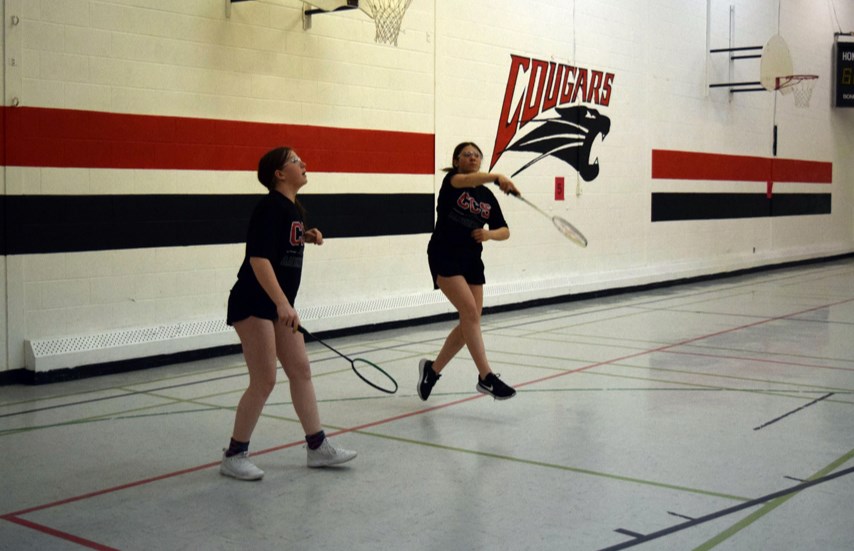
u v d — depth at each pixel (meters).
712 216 17.38
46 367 7.38
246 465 4.73
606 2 14.16
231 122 8.85
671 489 4.49
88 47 7.68
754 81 18.34
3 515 4.15
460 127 11.59
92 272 7.84
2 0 7.11
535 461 5.02
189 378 7.61
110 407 6.49
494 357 8.54
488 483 4.61
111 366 7.82
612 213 14.62
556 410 6.31
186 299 8.60
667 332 10.20
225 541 3.80
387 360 8.43
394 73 10.59
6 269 7.27
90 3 7.68
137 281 8.19
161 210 8.33
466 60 11.62
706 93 16.91
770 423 5.92
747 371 7.77
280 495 4.44
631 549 3.67
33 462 5.06
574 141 13.66
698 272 16.72
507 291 12.24
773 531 3.87
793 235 20.67
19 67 7.24
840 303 13.16
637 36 14.95
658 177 15.70
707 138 17.05
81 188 7.71
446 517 4.09
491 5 11.97
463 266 6.03
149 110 8.16
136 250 8.16
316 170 9.73
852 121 23.33
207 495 4.45
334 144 9.91
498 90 12.16
